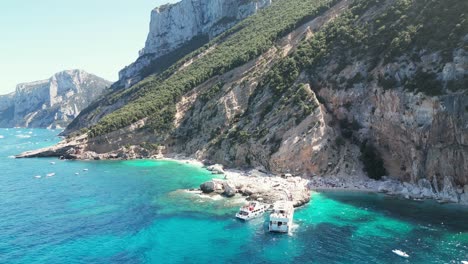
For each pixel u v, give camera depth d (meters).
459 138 72.06
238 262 50.72
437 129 75.69
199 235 59.66
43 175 109.62
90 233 61.28
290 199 73.12
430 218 64.75
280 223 60.56
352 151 91.06
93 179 102.06
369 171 88.00
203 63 169.88
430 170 76.75
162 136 138.88
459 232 58.72
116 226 64.12
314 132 91.19
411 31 87.19
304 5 166.75
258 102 114.25
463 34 77.69
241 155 105.12
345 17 111.44
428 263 49.25
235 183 83.12
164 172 108.12
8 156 157.00
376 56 93.00
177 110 145.38
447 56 77.81
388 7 100.81
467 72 73.56
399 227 61.25
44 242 58.06
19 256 53.38
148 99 163.62
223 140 114.81
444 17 83.81
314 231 60.41
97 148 143.50
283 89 108.94
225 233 60.31
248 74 133.12
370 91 90.06
